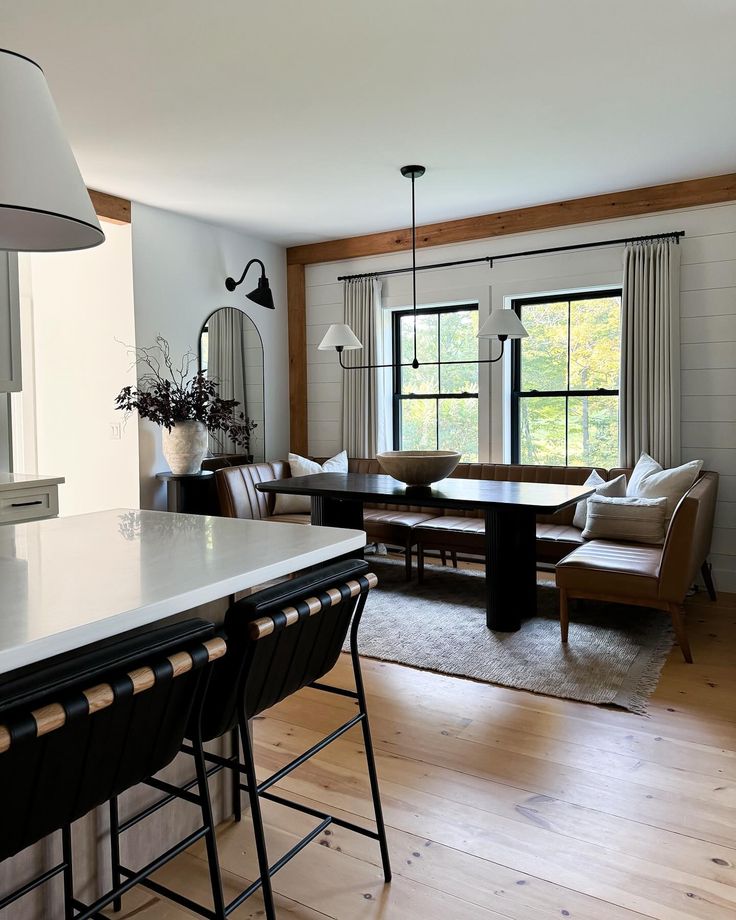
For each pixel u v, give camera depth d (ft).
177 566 5.08
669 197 15.02
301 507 17.69
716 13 8.40
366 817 6.90
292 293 20.45
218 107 10.82
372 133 11.95
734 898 5.70
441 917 5.52
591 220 15.98
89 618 3.85
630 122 11.65
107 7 8.07
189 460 15.76
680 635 10.93
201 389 15.93
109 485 16.46
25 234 4.98
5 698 3.14
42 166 4.09
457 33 8.77
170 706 4.11
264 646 4.73
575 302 17.20
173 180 14.25
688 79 10.11
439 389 19.15
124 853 5.80
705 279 15.10
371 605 14.02
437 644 11.77
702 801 7.13
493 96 10.57
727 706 9.37
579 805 7.07
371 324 19.11
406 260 18.93
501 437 17.94
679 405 15.21
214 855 4.62
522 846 6.42
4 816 3.39
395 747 8.35
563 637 11.78
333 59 9.38
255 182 14.46
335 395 20.26
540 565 17.40
